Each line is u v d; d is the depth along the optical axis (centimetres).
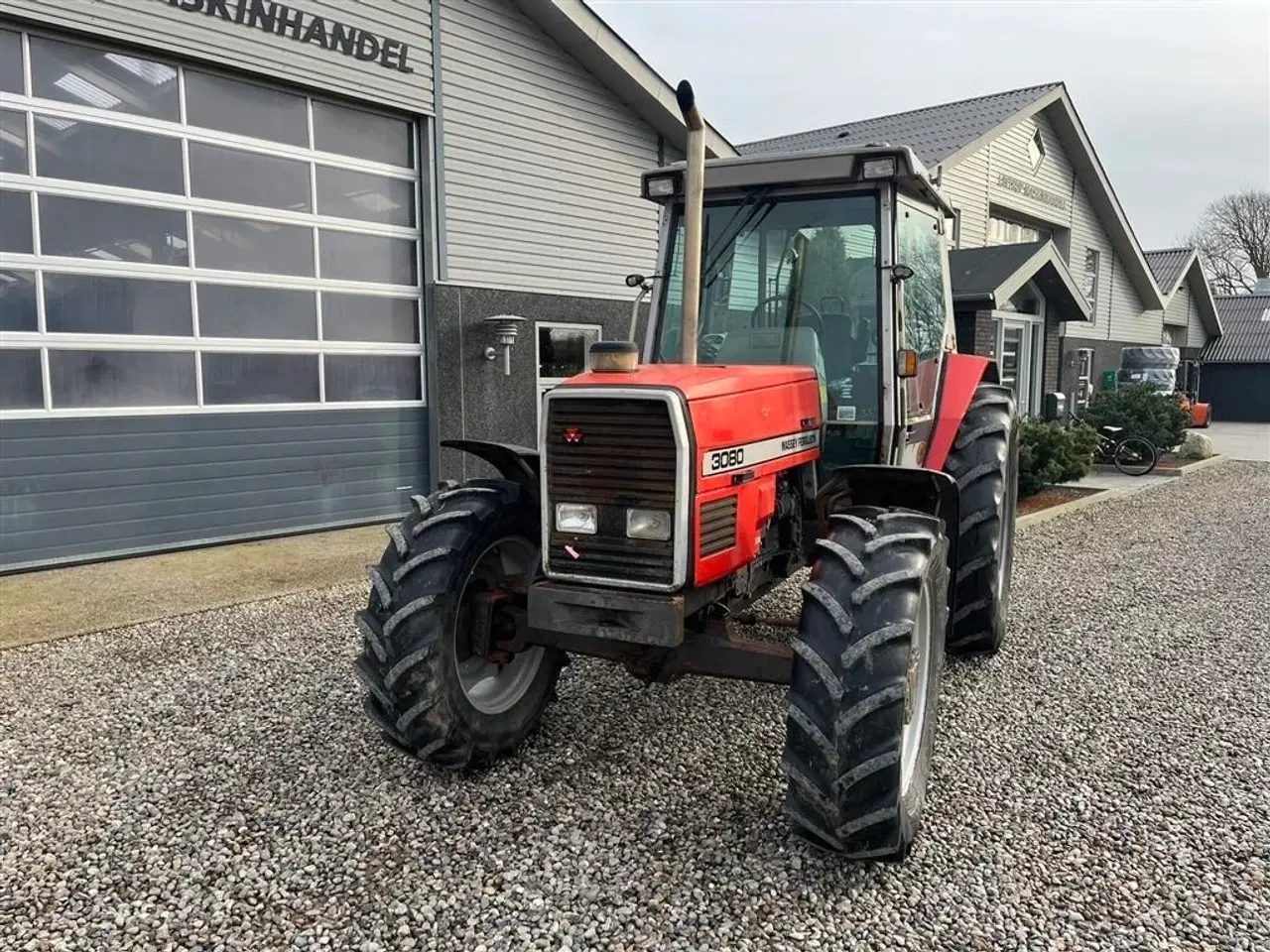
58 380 637
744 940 242
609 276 1023
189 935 244
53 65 623
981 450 453
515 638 333
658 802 315
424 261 852
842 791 253
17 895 261
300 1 729
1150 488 1164
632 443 281
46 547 639
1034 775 339
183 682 428
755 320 393
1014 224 1862
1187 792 327
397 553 323
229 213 718
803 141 1827
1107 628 527
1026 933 246
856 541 280
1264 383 3020
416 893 262
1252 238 4959
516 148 909
